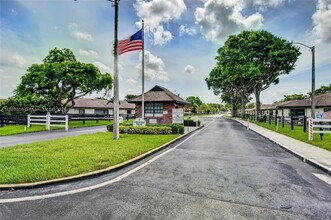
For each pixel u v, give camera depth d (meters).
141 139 10.82
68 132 15.50
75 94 30.48
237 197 3.93
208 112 117.19
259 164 6.39
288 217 3.23
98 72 28.66
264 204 3.66
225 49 32.28
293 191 4.27
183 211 3.38
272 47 27.69
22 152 7.33
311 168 6.04
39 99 25.22
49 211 3.39
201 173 5.40
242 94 45.75
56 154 7.01
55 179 4.68
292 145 9.43
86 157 6.61
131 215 3.26
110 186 4.50
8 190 4.26
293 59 28.00
